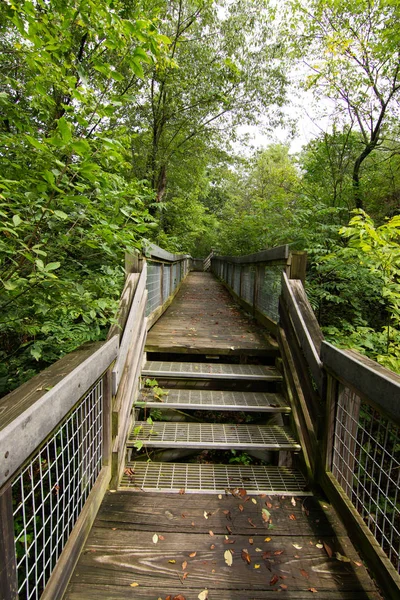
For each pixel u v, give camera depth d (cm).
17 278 143
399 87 508
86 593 118
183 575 127
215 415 283
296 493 179
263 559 135
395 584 107
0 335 210
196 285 989
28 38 154
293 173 919
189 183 1105
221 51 814
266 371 286
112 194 164
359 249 268
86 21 166
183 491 177
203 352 311
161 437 214
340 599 120
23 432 81
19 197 137
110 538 142
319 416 177
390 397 112
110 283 203
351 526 139
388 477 119
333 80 533
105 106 164
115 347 176
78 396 121
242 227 762
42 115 202
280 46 691
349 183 537
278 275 326
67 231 164
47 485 177
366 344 277
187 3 736
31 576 137
